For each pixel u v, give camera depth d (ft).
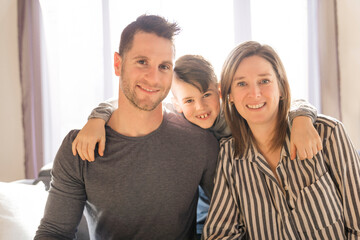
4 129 10.95
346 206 3.41
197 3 10.14
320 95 9.77
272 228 3.51
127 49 3.57
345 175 3.42
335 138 3.47
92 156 3.48
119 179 3.64
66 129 10.91
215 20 10.14
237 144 3.83
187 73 3.97
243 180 3.70
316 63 9.82
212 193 4.04
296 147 3.43
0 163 11.02
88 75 10.68
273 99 3.52
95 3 10.47
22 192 4.56
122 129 3.75
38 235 3.50
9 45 10.80
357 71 10.21
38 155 10.40
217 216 3.69
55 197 3.63
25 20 10.25
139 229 3.80
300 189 3.51
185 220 3.91
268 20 10.11
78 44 10.62
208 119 4.07
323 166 3.44
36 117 10.36
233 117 3.86
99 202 3.69
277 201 3.52
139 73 3.51
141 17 3.64
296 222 3.45
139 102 3.56
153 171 3.69
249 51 3.58
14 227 3.91
